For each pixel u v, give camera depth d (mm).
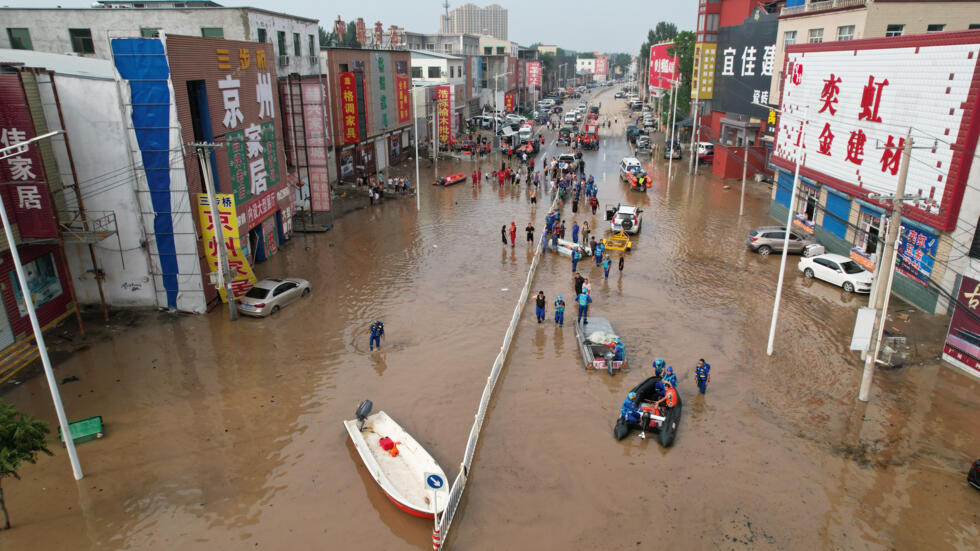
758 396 19781
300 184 38938
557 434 17766
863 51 29297
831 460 16547
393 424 17547
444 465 16344
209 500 15023
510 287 29750
